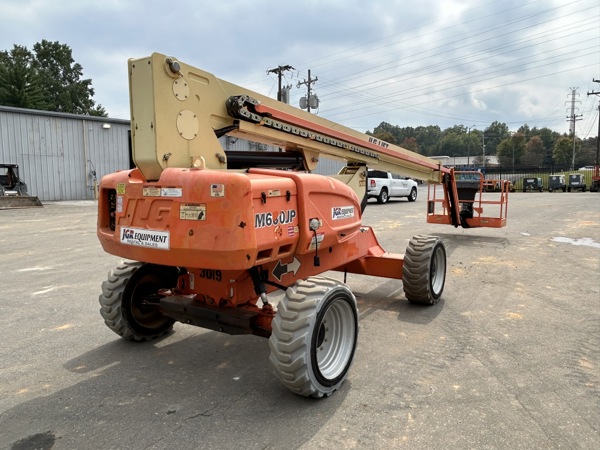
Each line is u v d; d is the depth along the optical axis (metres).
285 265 3.90
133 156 3.28
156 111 3.14
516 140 109.12
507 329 4.83
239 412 3.18
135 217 3.30
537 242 10.55
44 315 5.31
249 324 3.49
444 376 3.72
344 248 4.82
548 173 51.06
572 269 7.73
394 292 6.30
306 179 3.56
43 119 23.78
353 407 3.23
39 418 3.12
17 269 7.70
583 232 12.12
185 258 3.07
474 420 3.06
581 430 2.95
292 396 3.40
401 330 4.80
